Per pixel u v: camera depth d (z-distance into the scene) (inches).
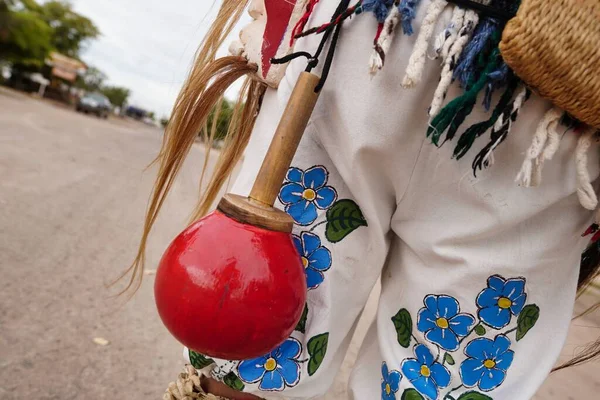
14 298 71.3
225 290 18.7
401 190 24.0
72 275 85.2
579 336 51.2
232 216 20.2
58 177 169.3
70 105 1085.1
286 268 20.1
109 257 100.0
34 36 919.7
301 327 25.9
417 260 25.6
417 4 20.4
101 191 167.5
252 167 25.9
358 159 23.1
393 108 21.8
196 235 19.9
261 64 25.7
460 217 23.5
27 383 53.9
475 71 20.0
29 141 234.5
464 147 21.6
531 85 18.4
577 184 21.6
